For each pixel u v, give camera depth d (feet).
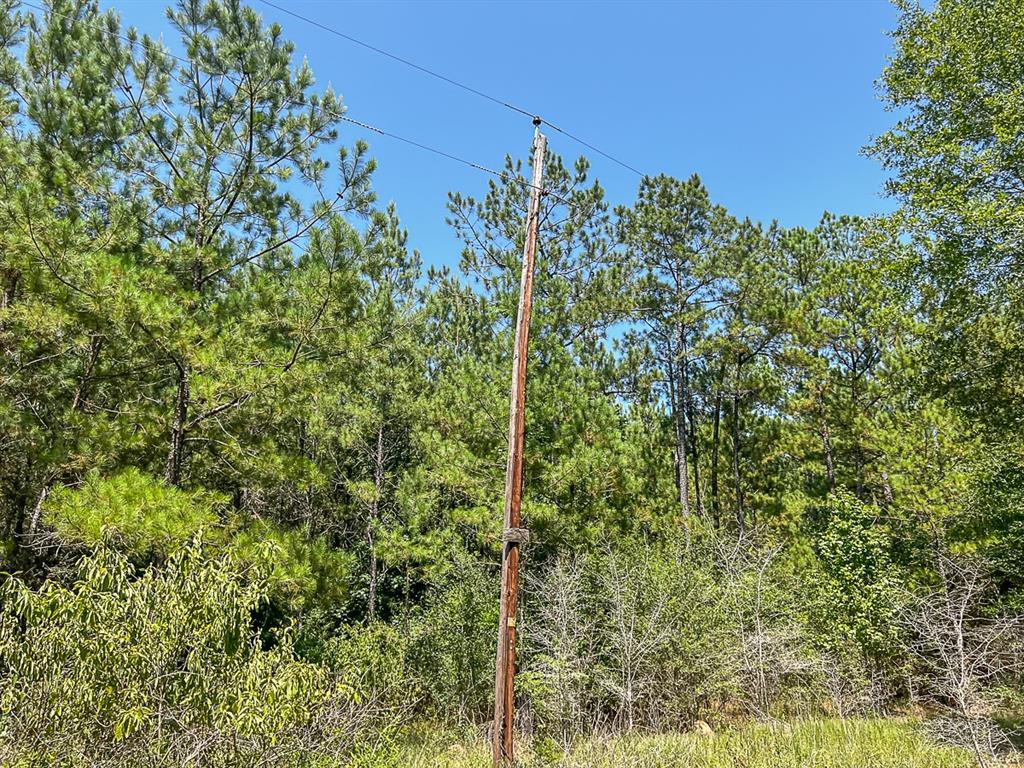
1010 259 40.88
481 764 27.09
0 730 15.66
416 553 47.47
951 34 43.80
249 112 32.30
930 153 43.86
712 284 68.85
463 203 64.95
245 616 18.95
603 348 72.95
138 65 32.76
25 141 32.48
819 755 26.12
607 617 36.63
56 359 33.27
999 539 40.14
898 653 37.37
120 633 16.34
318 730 19.52
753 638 36.06
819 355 58.75
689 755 26.58
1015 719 29.48
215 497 27.86
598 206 66.23
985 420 44.70
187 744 16.71
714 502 73.56
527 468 41.55
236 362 29.55
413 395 58.59
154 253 29.73
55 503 24.76
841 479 66.33
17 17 37.11
